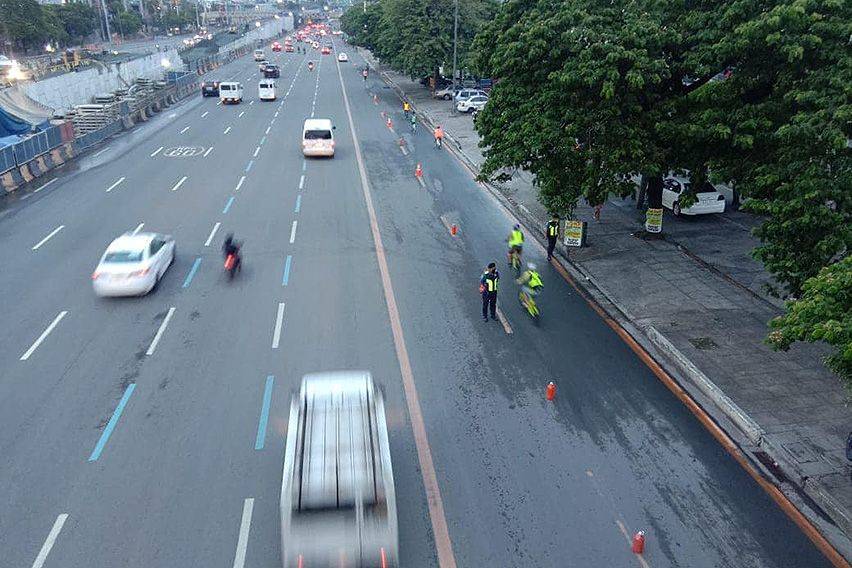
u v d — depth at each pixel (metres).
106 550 9.89
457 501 10.95
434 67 55.97
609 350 16.00
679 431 12.88
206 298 18.59
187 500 10.91
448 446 12.35
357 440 9.84
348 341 16.23
